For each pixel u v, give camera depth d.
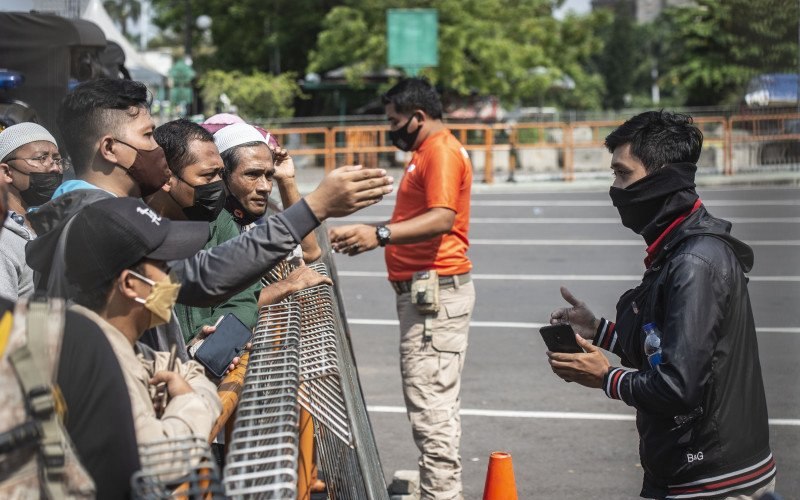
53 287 2.49
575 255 14.81
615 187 3.32
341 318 4.25
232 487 2.06
